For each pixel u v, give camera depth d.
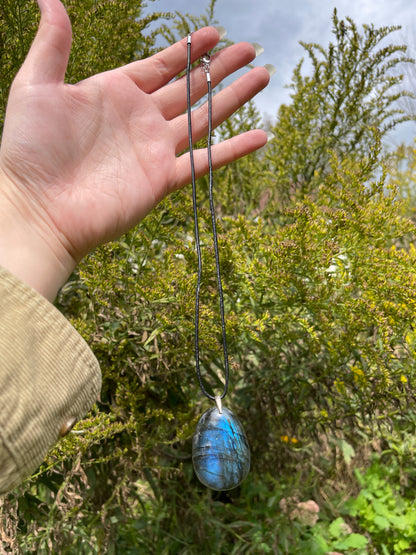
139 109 0.22
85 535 0.33
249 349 0.38
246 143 0.24
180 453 0.40
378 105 0.44
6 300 0.14
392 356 0.30
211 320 0.30
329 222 0.31
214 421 0.23
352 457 0.46
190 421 0.35
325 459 0.45
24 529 0.31
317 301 0.30
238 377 0.40
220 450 0.23
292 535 0.39
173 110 0.23
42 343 0.14
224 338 0.24
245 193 0.48
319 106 0.45
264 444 0.40
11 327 0.13
